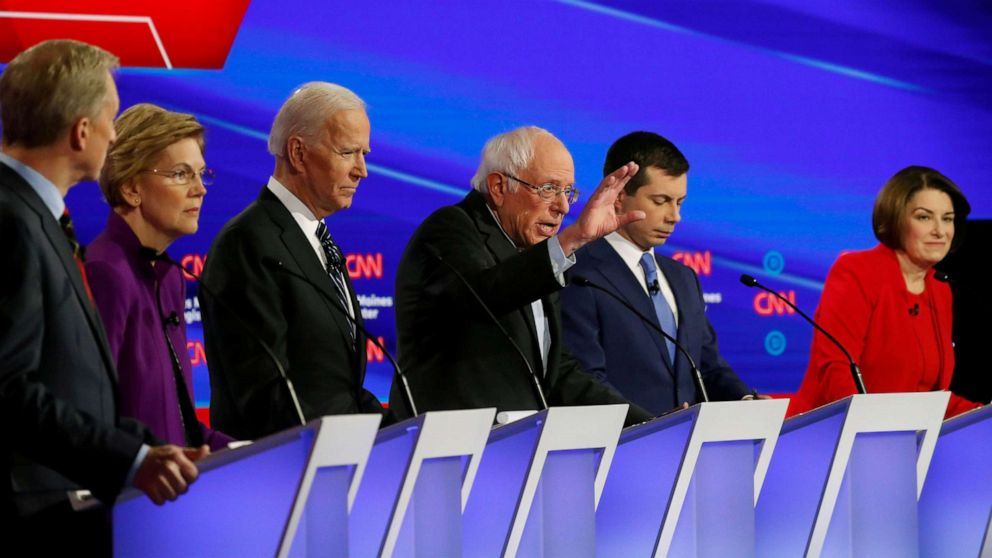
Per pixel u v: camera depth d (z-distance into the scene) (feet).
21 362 28.73
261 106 72.59
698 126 79.66
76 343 30.17
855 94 81.97
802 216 81.20
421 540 33.01
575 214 77.51
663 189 54.29
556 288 43.39
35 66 30.96
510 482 34.68
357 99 45.42
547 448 34.35
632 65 78.54
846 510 39.45
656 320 53.98
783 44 80.94
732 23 80.12
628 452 37.11
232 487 28.63
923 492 42.65
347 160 44.65
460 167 75.77
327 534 29.32
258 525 28.35
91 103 31.22
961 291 79.05
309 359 42.32
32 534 29.68
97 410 30.53
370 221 74.54
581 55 77.77
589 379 49.52
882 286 58.44
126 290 36.81
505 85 76.54
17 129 30.99
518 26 76.74
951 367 60.23
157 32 70.85
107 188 38.81
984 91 83.41
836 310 58.08
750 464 37.93
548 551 35.29
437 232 47.21
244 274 41.86
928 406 40.29
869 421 38.91
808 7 81.25
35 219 29.96
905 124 82.58
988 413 43.34
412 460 31.99
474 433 33.65
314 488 29.14
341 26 74.02
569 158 50.08
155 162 38.88
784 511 39.14
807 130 81.25
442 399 45.91
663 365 53.57
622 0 78.38
